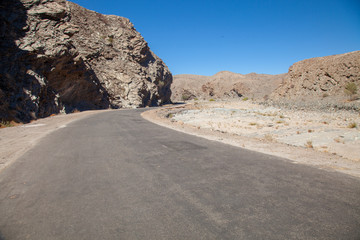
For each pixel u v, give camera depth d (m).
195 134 10.98
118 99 54.81
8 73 20.92
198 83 168.75
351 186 4.02
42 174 4.88
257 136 11.49
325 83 46.47
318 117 19.45
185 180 4.40
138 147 7.71
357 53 44.72
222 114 25.95
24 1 27.72
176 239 2.47
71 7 56.59
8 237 2.56
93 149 7.44
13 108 19.16
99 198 3.59
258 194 3.67
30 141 9.26
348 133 10.44
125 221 2.88
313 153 6.96
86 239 2.50
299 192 3.74
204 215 3.00
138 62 70.94
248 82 136.12
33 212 3.15
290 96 52.72
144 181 4.36
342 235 2.51
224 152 6.94
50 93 27.81
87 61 48.84
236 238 2.47
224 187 4.00
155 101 72.94
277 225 2.73
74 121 18.42
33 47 24.98
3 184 4.31
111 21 69.06
